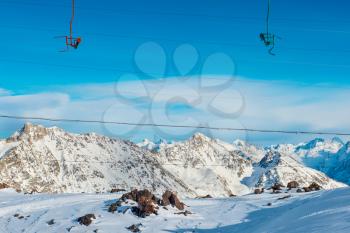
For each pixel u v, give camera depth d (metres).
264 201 57.69
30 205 59.97
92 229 47.81
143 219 50.31
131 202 55.31
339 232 26.44
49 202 61.09
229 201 61.00
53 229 49.31
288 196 58.75
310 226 30.55
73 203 59.38
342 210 33.28
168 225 48.22
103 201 59.22
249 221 47.34
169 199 55.50
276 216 43.94
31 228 50.59
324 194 50.19
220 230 45.28
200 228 46.94
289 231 31.58
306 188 68.62
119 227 48.06
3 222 53.81
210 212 54.44
